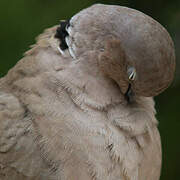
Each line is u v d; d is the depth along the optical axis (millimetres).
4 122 1791
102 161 1782
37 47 1800
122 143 1787
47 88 1787
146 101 1806
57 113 1784
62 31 1795
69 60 1790
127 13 1784
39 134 1783
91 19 1789
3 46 1975
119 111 1791
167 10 1970
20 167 1785
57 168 1781
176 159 1956
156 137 1805
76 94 1786
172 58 1778
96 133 1783
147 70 1776
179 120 1960
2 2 2025
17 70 1800
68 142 1781
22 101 1791
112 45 1783
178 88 1968
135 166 1790
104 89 1789
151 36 1776
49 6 1999
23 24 1984
